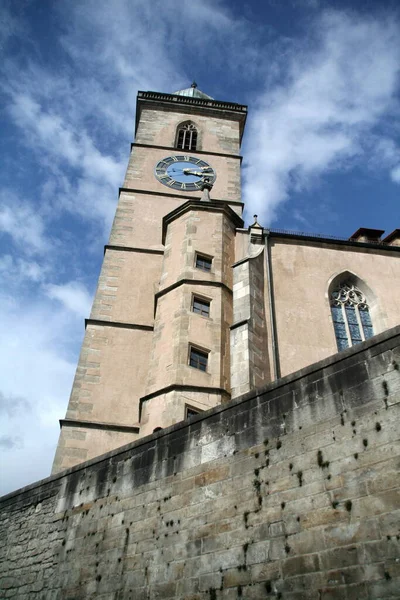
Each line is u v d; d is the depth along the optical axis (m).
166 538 12.95
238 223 32.38
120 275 34.28
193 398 23.25
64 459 24.61
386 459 10.48
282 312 23.27
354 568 9.81
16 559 16.45
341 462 11.06
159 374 24.58
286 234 26.34
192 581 11.83
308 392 12.40
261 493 11.89
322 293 24.45
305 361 21.84
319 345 22.52
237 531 11.77
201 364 24.94
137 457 15.16
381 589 9.35
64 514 16.11
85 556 14.51
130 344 30.31
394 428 10.70
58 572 14.88
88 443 25.41
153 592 12.33
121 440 25.84
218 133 49.50
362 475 10.63
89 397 27.56
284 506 11.36
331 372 12.25
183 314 26.19
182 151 46.41
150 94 51.59
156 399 23.53
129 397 27.95
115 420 26.95
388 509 9.97
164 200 40.72
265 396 13.13
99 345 30.00
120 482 15.16
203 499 12.84
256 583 10.87
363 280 25.47
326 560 10.21
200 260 29.27
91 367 28.81
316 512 10.84
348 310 24.81
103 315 31.66
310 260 25.67
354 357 12.05
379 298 24.94
